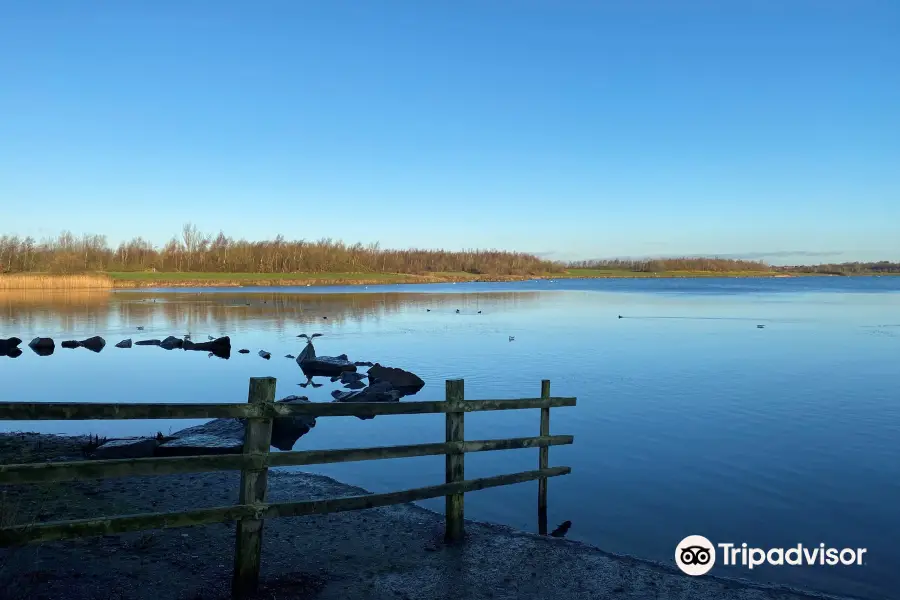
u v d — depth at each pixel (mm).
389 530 7758
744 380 20375
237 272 162625
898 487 10055
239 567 5496
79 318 48250
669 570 6672
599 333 36688
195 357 28422
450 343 32625
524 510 9055
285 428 14359
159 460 4891
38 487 8859
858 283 166750
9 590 5258
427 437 13734
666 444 12703
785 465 11266
